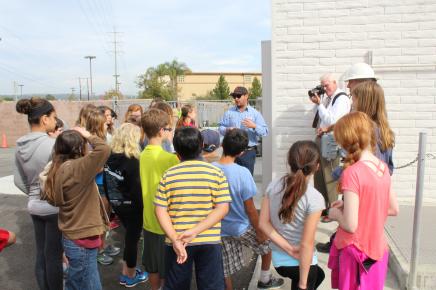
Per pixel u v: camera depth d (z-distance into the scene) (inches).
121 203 146.2
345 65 225.5
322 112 181.3
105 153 110.3
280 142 237.3
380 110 120.3
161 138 132.6
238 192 124.6
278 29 229.6
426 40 215.3
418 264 140.3
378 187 93.7
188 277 107.3
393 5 216.4
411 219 192.2
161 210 104.5
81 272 115.6
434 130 221.0
